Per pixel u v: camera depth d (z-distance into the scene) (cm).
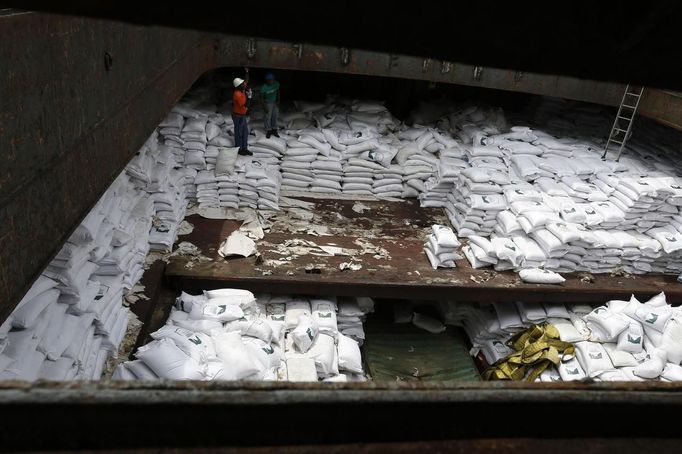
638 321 724
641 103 887
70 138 357
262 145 909
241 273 697
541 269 780
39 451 123
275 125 920
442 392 140
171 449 127
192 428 130
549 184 882
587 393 146
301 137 925
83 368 462
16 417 121
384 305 892
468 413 142
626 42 91
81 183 380
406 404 137
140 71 495
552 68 97
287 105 1037
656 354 695
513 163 937
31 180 308
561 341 732
